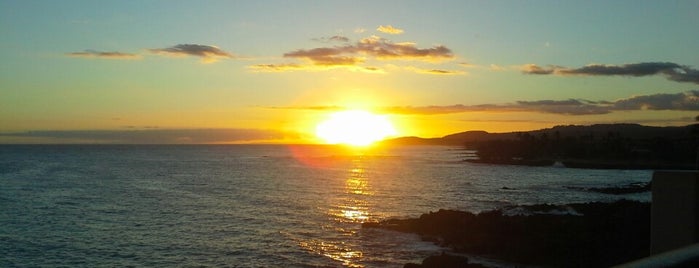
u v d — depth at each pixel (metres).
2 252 35.47
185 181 94.38
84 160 174.00
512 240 33.72
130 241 39.28
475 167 147.88
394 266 31.25
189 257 34.38
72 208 57.03
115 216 51.56
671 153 137.75
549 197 71.00
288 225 45.78
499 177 109.81
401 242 37.00
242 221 48.34
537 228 36.09
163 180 96.12
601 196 72.50
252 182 93.38
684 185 4.51
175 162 166.12
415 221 41.47
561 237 33.69
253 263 32.62
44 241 39.06
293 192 76.19
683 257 2.98
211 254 35.12
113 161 168.62
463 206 60.44
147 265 32.47
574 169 138.38
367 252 34.62
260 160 187.75
